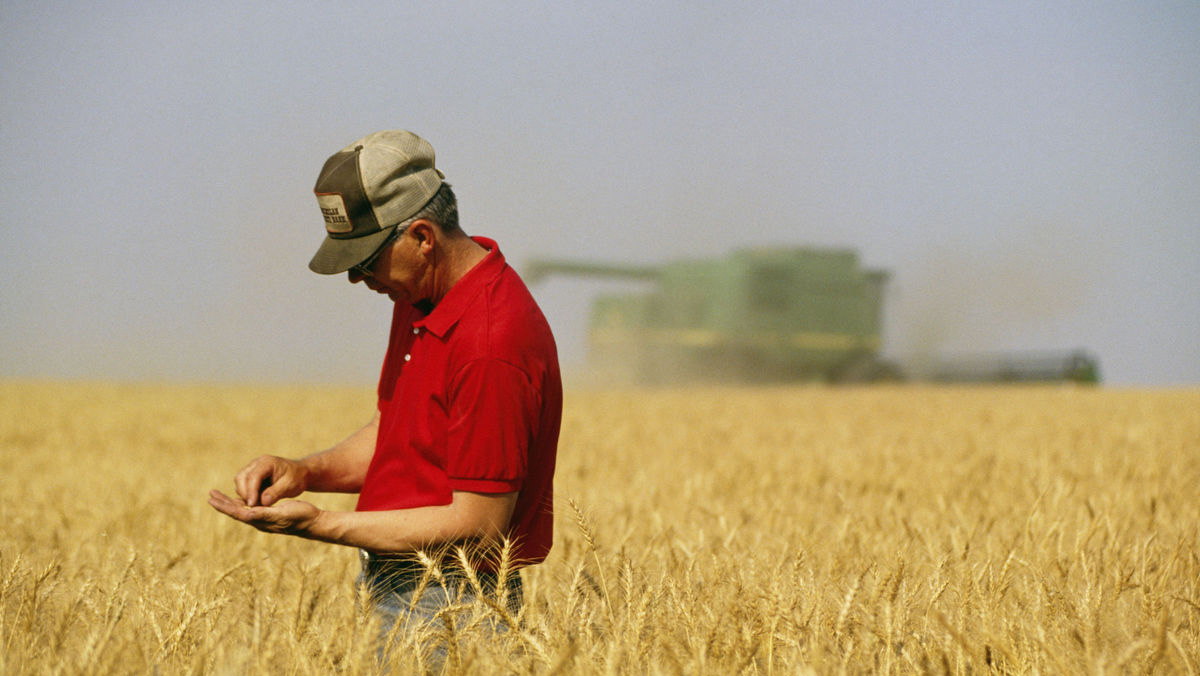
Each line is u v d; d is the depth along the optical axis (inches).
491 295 116.0
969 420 569.9
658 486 264.1
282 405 830.5
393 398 123.8
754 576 138.6
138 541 203.0
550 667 102.3
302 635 116.1
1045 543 168.2
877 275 1393.9
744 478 281.6
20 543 202.8
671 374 1381.6
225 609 131.1
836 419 603.2
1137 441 391.2
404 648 107.5
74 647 118.8
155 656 110.6
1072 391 1032.2
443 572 119.2
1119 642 121.5
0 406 784.3
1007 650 107.8
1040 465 296.2
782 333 1332.4
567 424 559.5
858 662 114.3
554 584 153.4
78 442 494.9
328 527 111.3
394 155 112.8
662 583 127.5
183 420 655.8
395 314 131.7
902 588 130.3
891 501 220.5
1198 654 119.3
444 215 116.4
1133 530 197.2
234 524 210.5
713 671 107.7
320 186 113.7
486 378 112.3
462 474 112.7
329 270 114.0
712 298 1353.3
